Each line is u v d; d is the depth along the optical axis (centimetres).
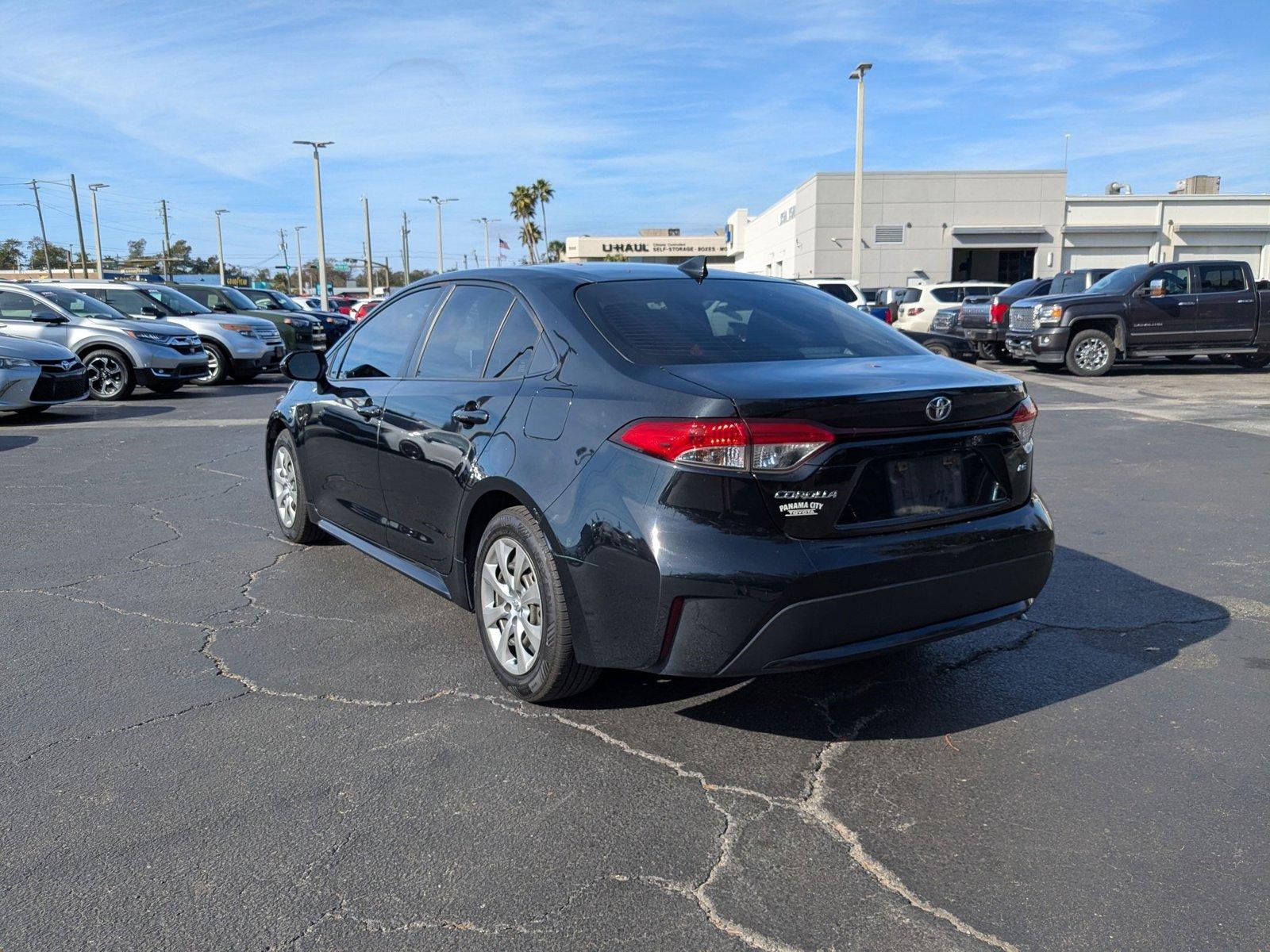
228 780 299
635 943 225
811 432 285
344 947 224
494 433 355
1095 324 1641
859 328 385
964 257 4359
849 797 290
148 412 1280
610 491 302
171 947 224
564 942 226
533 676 343
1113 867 253
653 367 317
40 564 537
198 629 433
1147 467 804
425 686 371
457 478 371
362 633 428
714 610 285
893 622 303
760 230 6156
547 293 368
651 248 7938
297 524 560
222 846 264
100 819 277
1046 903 239
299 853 261
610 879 250
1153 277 1617
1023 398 334
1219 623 435
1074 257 4225
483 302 403
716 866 255
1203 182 4369
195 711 348
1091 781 298
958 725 338
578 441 318
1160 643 412
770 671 293
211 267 9831
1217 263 1625
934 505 311
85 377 1211
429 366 422
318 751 318
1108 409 1177
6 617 449
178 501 702
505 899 242
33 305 1455
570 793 292
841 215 4184
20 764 309
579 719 343
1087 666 388
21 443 991
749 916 234
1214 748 318
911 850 262
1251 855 257
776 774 304
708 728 336
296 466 546
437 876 251
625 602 300
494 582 362
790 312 382
